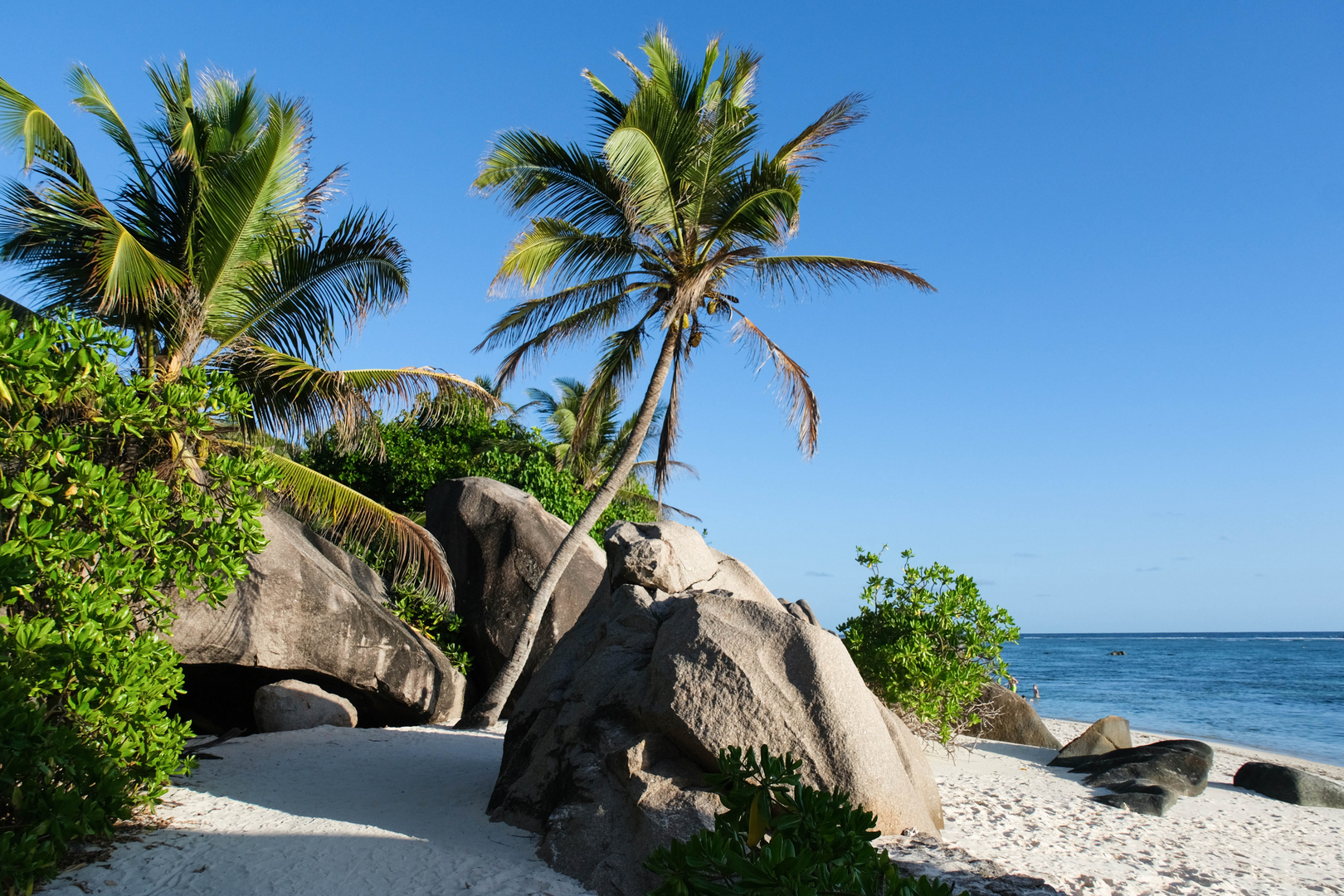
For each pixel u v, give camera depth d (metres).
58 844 5.05
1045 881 5.66
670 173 13.05
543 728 7.03
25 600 6.12
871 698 6.55
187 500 7.36
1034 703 32.62
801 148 14.38
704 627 6.29
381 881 5.09
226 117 11.95
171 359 10.91
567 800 5.97
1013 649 112.50
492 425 21.78
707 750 5.69
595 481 26.86
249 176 10.65
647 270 14.19
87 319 7.03
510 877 5.24
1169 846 7.38
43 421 7.43
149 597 6.74
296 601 11.12
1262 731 23.41
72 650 5.50
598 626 7.70
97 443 8.13
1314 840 8.35
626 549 8.35
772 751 5.70
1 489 6.16
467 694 14.66
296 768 8.41
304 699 10.85
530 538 15.26
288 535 11.98
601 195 13.52
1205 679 48.22
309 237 11.66
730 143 13.02
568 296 14.66
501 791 6.92
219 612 10.40
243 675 11.23
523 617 14.55
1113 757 11.59
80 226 10.31
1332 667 59.81
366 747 9.65
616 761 5.93
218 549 7.23
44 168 9.86
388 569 15.20
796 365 14.77
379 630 11.95
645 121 12.41
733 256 12.78
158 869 5.16
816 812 3.13
